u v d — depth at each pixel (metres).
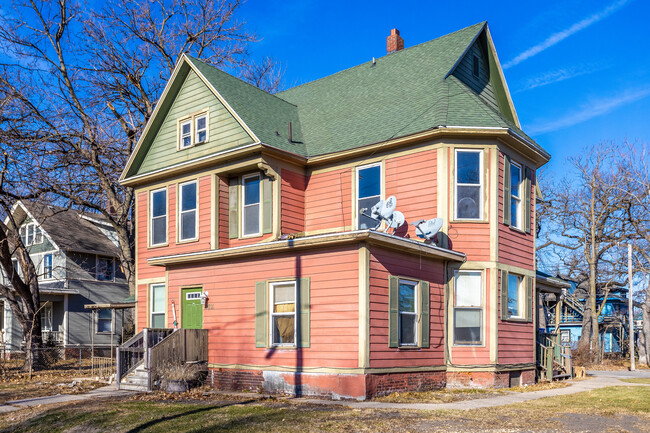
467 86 20.70
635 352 40.00
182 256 17.86
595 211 36.75
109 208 32.84
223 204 20.02
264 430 10.30
